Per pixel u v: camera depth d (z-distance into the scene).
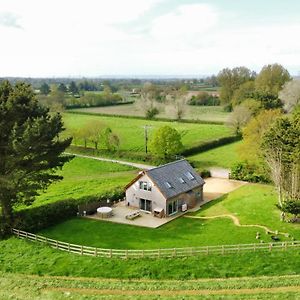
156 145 90.75
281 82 154.50
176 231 49.81
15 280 35.94
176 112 151.50
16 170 47.84
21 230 48.78
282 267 37.09
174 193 57.25
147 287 33.78
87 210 56.84
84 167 91.19
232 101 154.62
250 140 71.44
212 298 31.14
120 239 47.28
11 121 47.06
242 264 37.97
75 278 36.44
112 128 133.50
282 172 51.66
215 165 88.00
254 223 51.28
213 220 53.62
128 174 83.94
